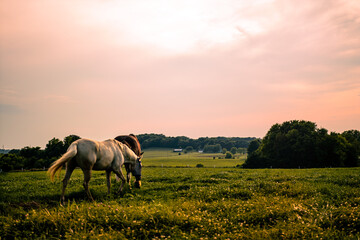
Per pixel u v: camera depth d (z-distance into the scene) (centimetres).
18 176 2027
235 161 12150
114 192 1227
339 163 6378
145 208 812
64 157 945
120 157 1212
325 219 751
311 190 1212
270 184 1315
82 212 752
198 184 1455
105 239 591
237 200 1026
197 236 645
